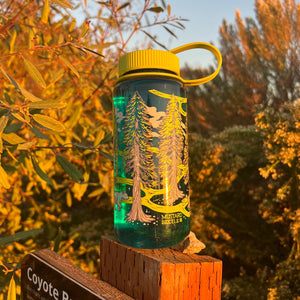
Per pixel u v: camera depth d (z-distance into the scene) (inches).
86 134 64.1
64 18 55.4
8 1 53.9
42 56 54.4
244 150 118.7
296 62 167.9
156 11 52.0
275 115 92.5
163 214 21.5
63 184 86.4
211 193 113.3
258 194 110.7
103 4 54.2
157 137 21.6
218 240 117.3
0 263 36.5
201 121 182.9
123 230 22.6
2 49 59.6
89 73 64.4
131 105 22.0
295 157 88.7
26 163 51.5
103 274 25.5
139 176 21.6
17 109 28.5
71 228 118.0
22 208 104.7
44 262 28.9
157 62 22.1
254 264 111.4
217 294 21.0
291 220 98.0
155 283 20.0
